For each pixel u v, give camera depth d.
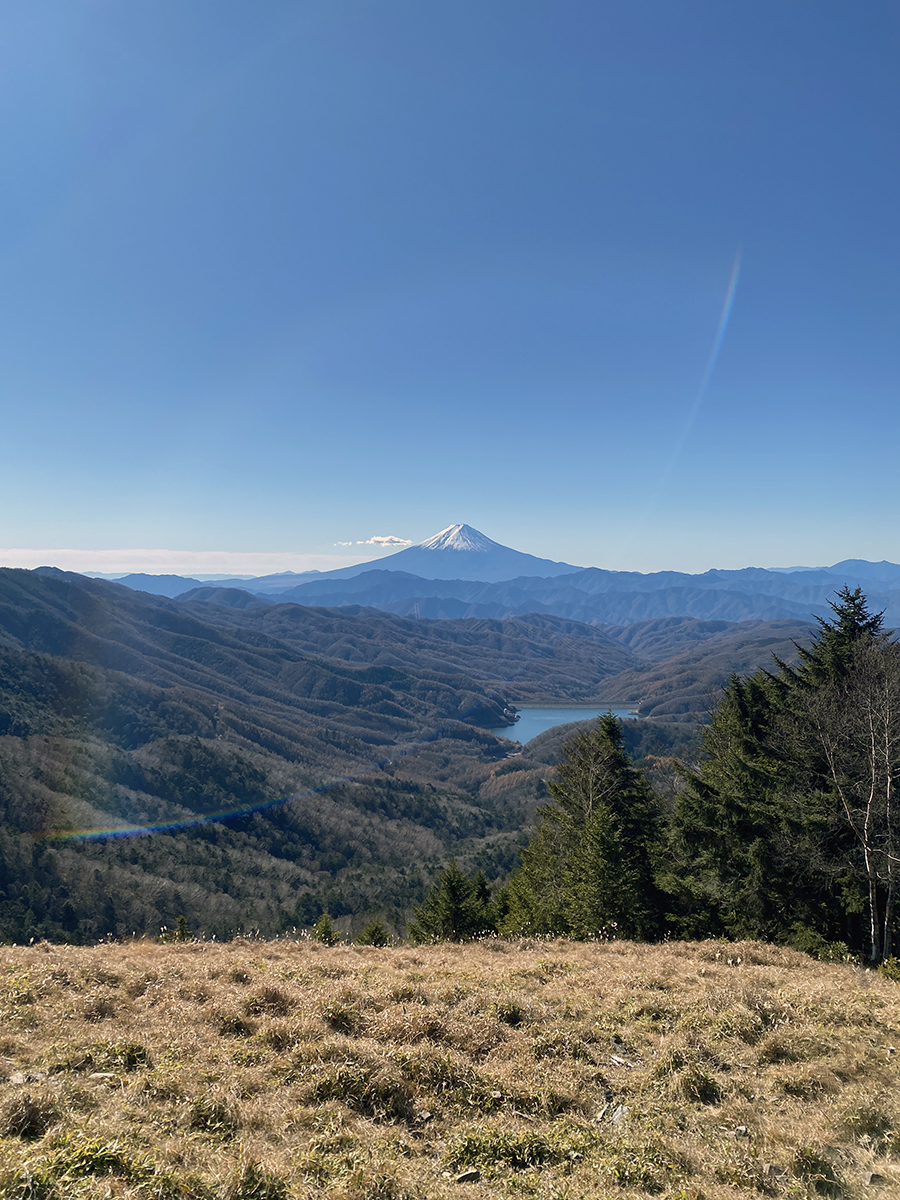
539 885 33.50
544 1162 7.05
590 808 30.55
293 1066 8.77
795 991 12.25
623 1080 9.12
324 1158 6.61
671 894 27.16
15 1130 6.45
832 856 22.52
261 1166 6.18
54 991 11.16
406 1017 10.45
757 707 30.30
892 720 20.73
